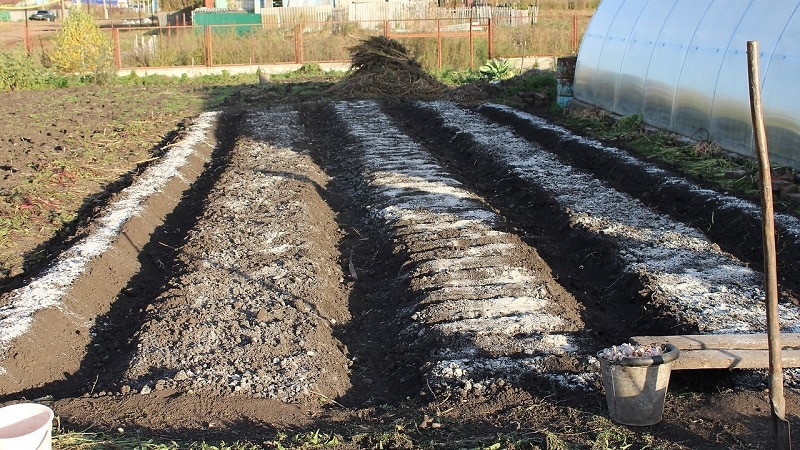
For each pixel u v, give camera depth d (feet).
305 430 18.02
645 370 16.75
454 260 28.78
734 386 19.33
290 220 33.83
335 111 64.75
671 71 46.88
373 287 28.66
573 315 24.54
